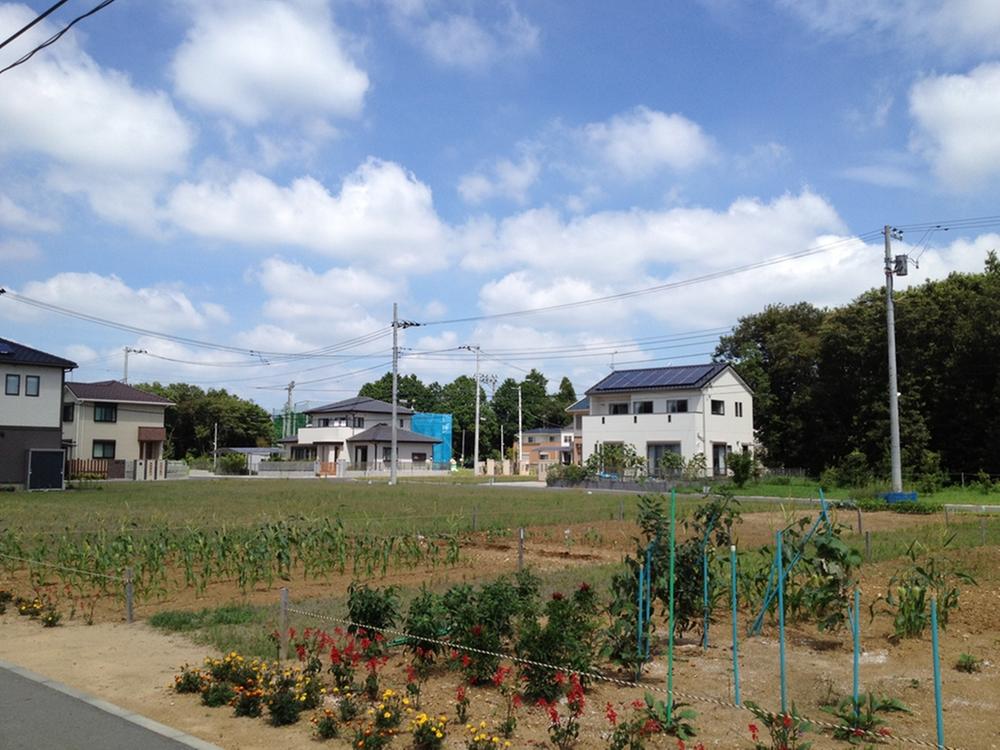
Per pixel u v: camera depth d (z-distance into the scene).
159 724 6.19
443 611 7.82
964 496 35.19
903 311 42.69
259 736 6.01
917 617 8.99
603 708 6.54
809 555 10.16
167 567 14.86
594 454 47.38
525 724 6.18
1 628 9.80
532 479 59.34
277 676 6.92
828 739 5.80
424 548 17.11
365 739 5.62
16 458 37.28
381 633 8.05
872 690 7.01
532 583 8.42
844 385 46.22
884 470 41.84
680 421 47.94
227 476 60.84
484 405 96.44
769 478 45.25
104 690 7.16
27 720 6.23
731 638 9.02
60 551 13.84
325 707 6.53
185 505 27.58
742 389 51.22
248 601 11.65
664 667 7.78
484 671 7.14
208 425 84.75
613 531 21.03
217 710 6.62
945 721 6.21
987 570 13.79
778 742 5.42
